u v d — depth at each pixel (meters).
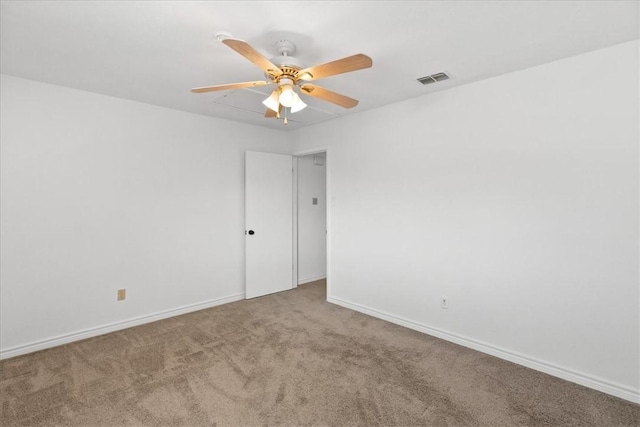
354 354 2.70
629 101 2.08
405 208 3.28
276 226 4.50
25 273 2.73
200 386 2.23
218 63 2.42
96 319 3.09
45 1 1.66
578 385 2.25
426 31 1.97
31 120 2.74
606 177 2.16
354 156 3.77
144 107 3.37
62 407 2.01
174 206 3.60
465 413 1.96
